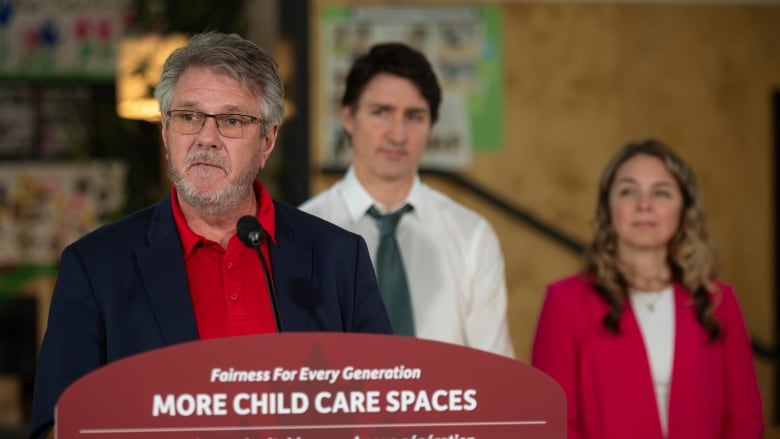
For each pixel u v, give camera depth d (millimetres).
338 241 3406
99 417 2451
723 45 8211
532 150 8070
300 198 7871
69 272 3070
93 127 10320
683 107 8211
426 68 4734
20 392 9656
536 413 2635
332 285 3291
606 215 5094
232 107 3115
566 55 8078
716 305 4895
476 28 7988
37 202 10391
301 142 7852
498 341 4801
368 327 3328
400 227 4781
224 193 3123
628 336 4812
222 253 3252
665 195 4957
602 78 8109
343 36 7887
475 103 8008
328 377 2547
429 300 4688
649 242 4914
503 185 8039
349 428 2551
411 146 4703
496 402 2621
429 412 2590
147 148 10258
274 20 9664
